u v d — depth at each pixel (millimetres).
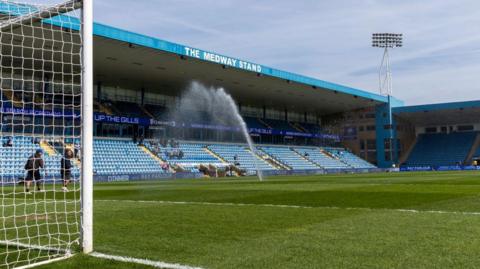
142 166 30531
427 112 48219
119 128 32656
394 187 13016
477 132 51719
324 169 39375
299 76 35719
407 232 4734
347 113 51969
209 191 12414
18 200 10320
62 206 8578
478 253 3680
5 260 3844
